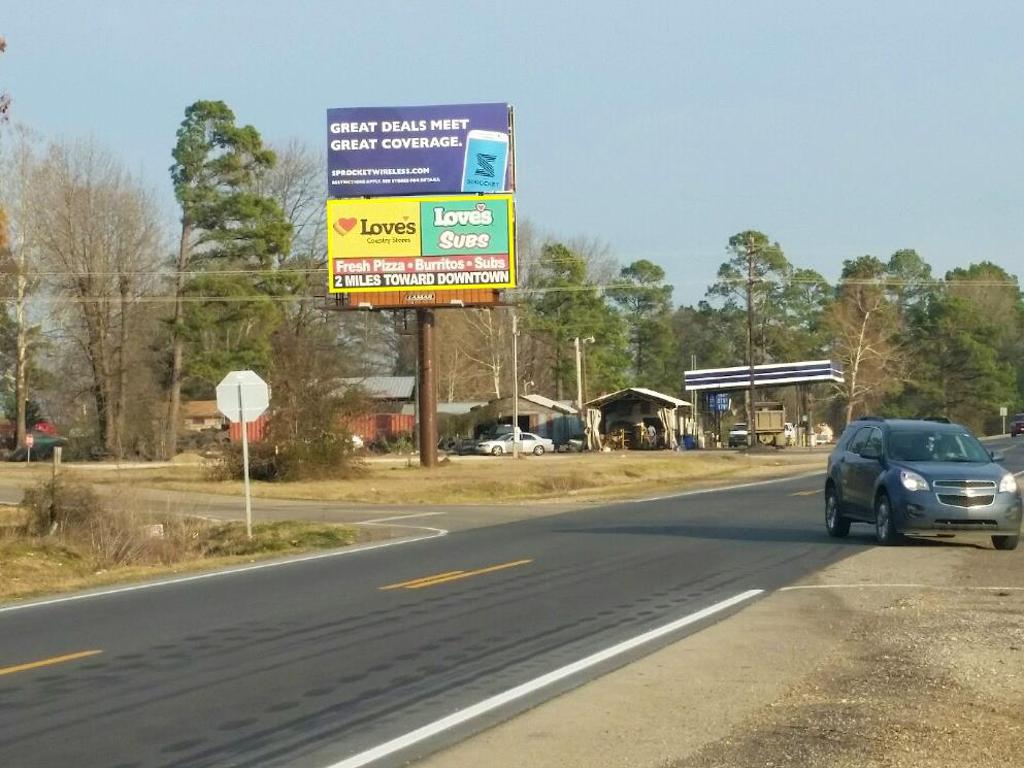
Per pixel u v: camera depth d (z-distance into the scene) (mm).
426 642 12445
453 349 96812
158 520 27906
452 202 51000
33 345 70062
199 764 8039
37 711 9609
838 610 14188
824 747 8070
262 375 66000
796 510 30812
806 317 122125
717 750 8086
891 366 105312
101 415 68250
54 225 66000
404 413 85312
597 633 12820
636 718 9062
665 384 121312
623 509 33062
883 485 21031
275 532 27484
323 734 8766
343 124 51062
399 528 28656
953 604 14594
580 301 93875
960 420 107438
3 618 15156
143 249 67938
